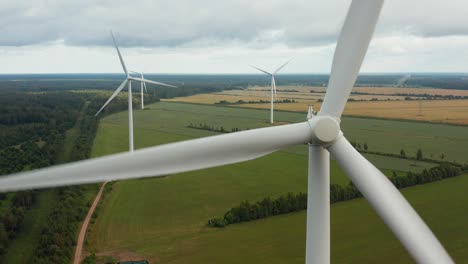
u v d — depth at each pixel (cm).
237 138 1444
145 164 1356
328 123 1465
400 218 1419
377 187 1460
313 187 1552
